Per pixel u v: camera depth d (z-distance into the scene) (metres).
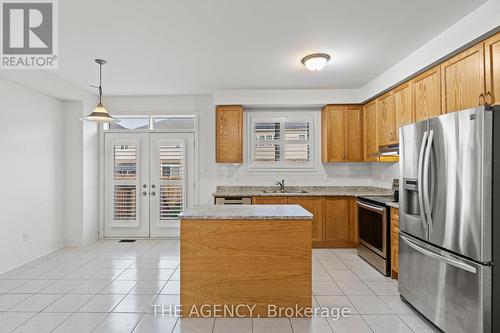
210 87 4.43
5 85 3.50
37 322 2.31
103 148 5.01
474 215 1.85
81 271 3.44
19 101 3.68
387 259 3.26
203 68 3.56
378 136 4.05
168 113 4.98
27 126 3.80
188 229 2.39
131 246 4.52
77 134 4.53
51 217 4.23
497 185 1.80
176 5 2.18
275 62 3.37
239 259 2.39
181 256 2.39
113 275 3.31
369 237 3.69
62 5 2.17
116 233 5.02
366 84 4.25
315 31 2.60
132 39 2.76
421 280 2.35
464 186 1.91
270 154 4.99
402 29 2.56
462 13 2.29
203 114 4.99
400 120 3.47
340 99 4.51
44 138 4.10
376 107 4.11
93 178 4.84
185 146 5.02
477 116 1.83
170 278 3.22
